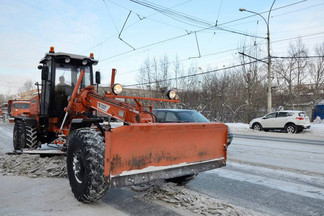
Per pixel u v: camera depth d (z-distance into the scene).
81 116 5.54
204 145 4.43
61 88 6.78
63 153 5.49
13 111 22.59
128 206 3.86
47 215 3.41
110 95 4.11
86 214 3.49
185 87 30.22
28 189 4.47
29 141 6.95
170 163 3.94
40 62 7.42
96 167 3.61
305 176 5.81
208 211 3.63
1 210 3.56
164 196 4.15
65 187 4.58
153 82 29.41
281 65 30.00
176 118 8.11
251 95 26.45
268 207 4.02
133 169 3.55
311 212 3.83
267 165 6.95
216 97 29.23
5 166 5.83
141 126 3.54
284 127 17.80
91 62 7.17
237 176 5.82
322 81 28.73
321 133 17.02
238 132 18.42
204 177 5.73
